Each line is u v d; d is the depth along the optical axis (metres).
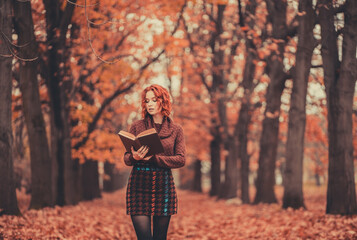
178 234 8.76
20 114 13.64
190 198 27.42
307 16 10.80
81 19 11.14
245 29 10.84
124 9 12.18
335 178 9.42
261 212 11.92
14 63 10.85
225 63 21.36
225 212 13.80
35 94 10.87
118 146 15.12
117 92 14.94
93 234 7.92
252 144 26.73
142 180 3.56
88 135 15.06
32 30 9.81
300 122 11.55
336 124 9.45
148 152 3.44
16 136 14.51
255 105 18.55
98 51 13.47
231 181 22.19
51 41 10.89
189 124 22.06
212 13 17.22
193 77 23.41
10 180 8.60
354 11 9.03
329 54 9.51
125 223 10.55
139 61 15.15
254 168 27.83
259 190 15.89
